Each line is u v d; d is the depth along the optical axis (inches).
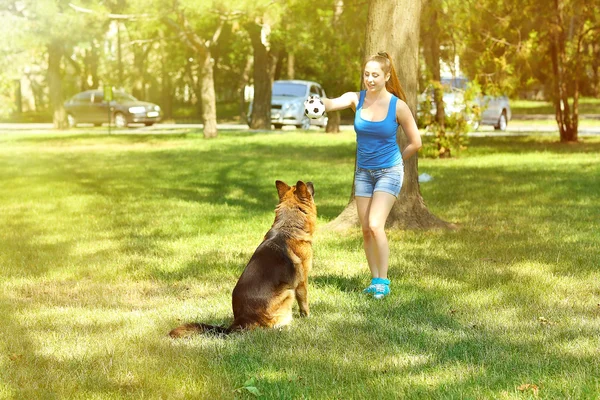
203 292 268.5
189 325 201.3
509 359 185.2
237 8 885.8
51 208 486.6
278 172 668.1
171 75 2062.0
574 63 940.0
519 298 251.0
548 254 324.2
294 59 1723.7
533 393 160.2
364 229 258.4
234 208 475.8
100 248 355.6
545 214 432.1
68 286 283.6
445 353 191.6
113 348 197.9
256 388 162.7
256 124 1348.4
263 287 204.7
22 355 193.3
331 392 163.8
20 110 2038.6
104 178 649.0
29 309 246.1
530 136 1075.3
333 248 343.6
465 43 795.4
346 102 250.8
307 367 181.0
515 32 840.9
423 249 339.9
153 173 679.1
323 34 940.6
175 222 426.0
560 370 175.9
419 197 403.5
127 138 1119.0
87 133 1237.7
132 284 284.7
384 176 249.3
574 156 767.1
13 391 166.9
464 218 427.2
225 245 358.9
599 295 256.2
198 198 526.0
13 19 939.3
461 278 283.0
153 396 163.0
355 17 815.1
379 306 241.8
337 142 1001.5
